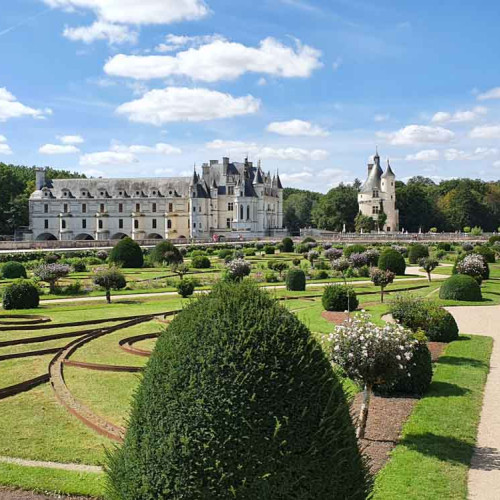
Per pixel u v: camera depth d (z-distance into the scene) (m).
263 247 109.19
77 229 154.25
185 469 6.61
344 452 7.06
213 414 6.73
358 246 75.56
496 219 174.62
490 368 21.00
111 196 154.62
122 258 67.38
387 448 13.39
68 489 11.22
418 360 17.62
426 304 26.28
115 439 14.02
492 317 32.09
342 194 168.75
